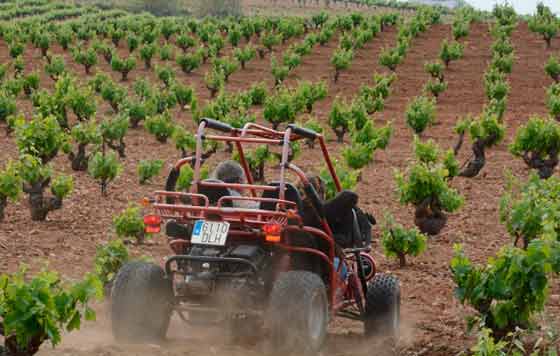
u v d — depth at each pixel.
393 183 32.94
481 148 34.25
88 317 10.44
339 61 66.12
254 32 90.38
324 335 12.35
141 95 50.59
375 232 24.78
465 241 24.06
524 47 80.62
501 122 48.34
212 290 12.27
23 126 25.86
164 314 12.60
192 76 69.06
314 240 12.91
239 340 13.43
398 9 197.00
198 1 199.62
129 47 77.06
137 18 123.75
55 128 26.12
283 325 11.68
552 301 17.53
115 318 12.33
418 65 73.69
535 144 32.91
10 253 19.62
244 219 12.28
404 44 74.50
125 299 12.27
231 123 37.47
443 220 24.42
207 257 12.20
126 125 35.97
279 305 11.73
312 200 12.74
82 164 32.28
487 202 29.67
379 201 29.55
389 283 14.26
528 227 17.53
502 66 66.44
